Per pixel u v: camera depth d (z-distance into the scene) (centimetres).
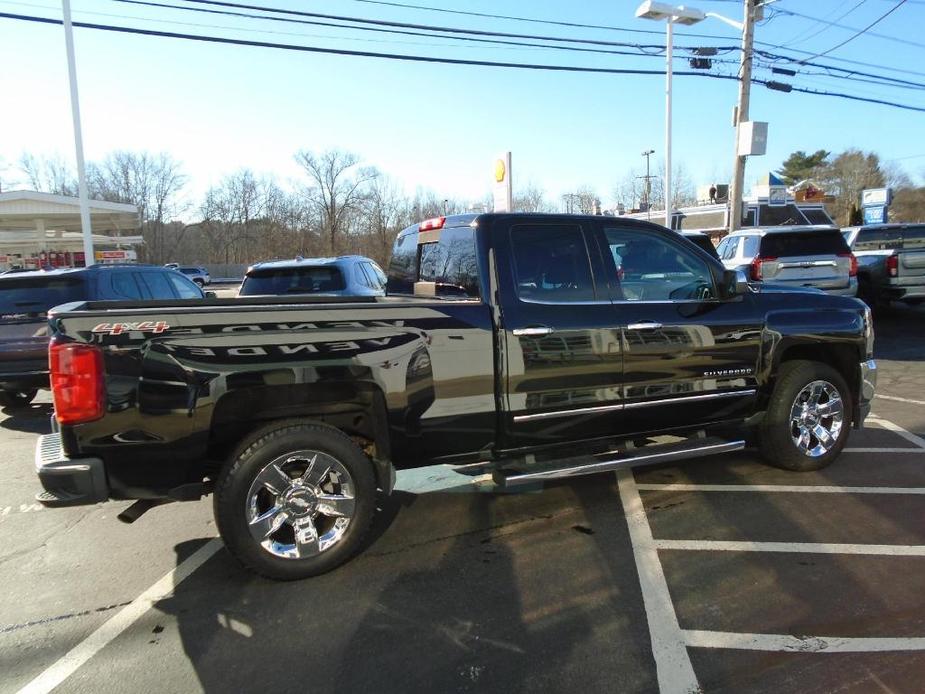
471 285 405
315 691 265
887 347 1108
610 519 428
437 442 385
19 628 318
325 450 354
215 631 311
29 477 550
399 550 391
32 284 718
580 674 271
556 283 412
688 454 444
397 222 5988
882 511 428
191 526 439
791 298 492
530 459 418
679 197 4959
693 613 314
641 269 445
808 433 503
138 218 3734
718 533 402
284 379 341
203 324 329
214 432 355
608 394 421
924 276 1298
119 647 299
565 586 344
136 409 321
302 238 6669
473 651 289
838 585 336
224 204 7394
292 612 326
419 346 369
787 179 7700
